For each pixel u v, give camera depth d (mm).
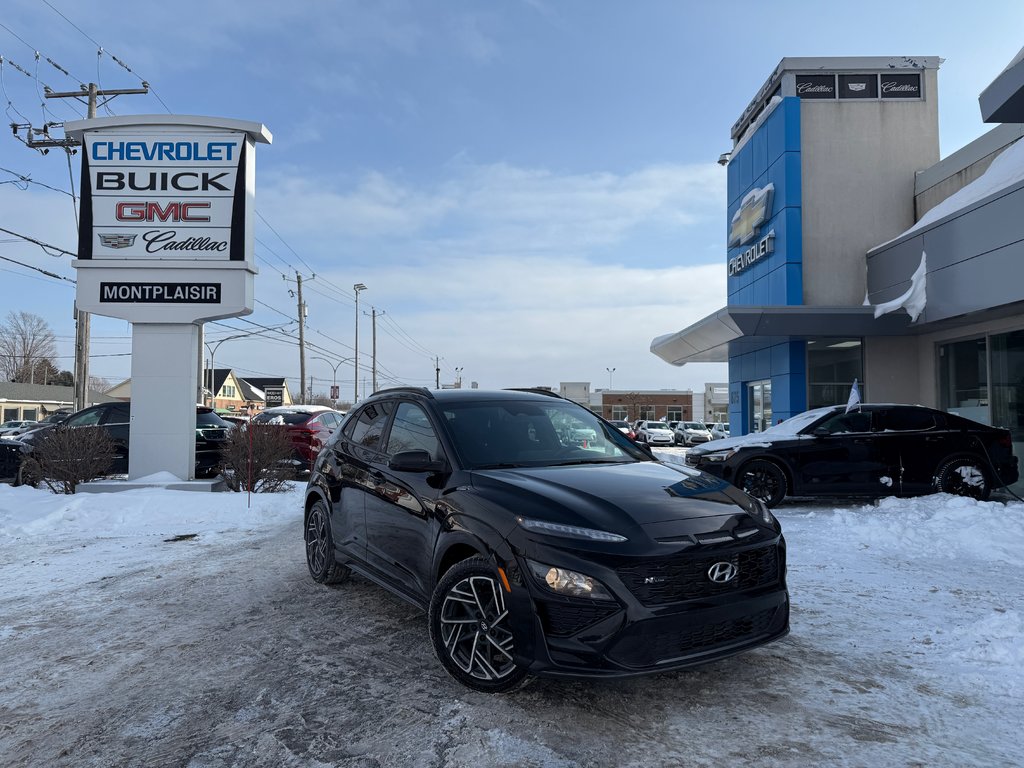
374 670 4098
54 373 91625
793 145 16359
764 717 3406
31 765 3078
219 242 12188
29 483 12555
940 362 14250
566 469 4344
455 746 3152
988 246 11062
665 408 82562
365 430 5723
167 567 6918
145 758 3119
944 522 7824
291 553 7523
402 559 4594
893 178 16375
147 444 12086
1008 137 13133
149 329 12203
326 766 3014
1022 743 3125
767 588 3664
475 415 4855
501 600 3578
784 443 9758
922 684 3779
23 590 6078
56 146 23203
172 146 12195
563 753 3076
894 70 16641
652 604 3297
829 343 15938
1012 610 5082
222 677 4039
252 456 11672
